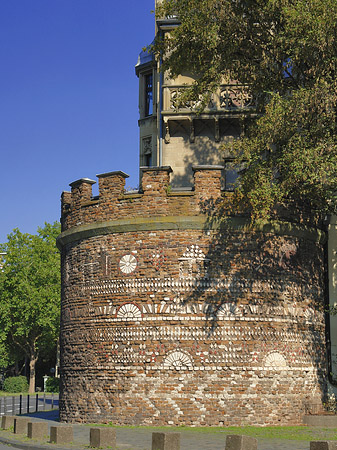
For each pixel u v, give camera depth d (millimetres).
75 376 23594
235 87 29406
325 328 24500
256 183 21078
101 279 23344
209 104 29438
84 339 23484
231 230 22484
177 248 22406
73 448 16188
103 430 16203
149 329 22188
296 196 23531
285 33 22375
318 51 21719
